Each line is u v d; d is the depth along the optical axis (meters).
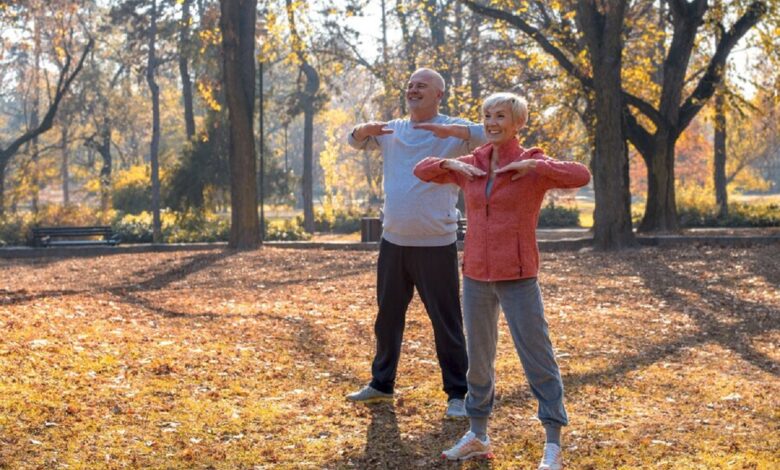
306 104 45.56
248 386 6.70
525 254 4.49
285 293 13.42
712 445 5.32
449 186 5.78
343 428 5.62
